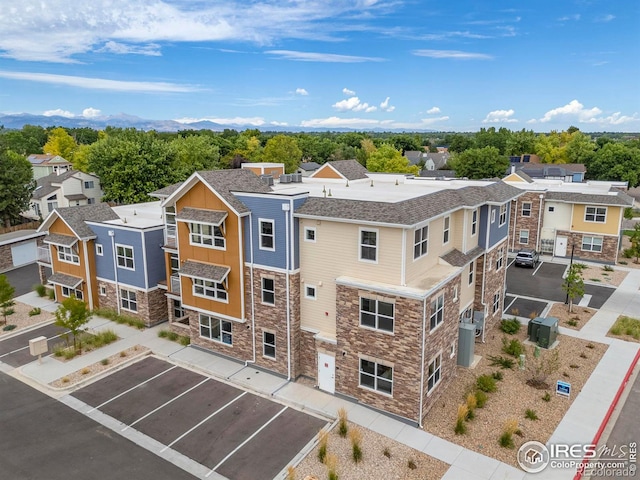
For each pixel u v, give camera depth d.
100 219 31.08
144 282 28.64
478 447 17.17
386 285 19.00
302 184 29.19
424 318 17.86
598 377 22.08
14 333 28.58
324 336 21.19
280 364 22.69
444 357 20.59
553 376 22.19
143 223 30.00
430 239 21.34
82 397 21.25
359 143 149.75
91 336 26.97
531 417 18.75
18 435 18.44
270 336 22.98
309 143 131.75
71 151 113.12
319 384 21.66
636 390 21.25
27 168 57.22
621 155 87.38
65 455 17.20
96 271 31.53
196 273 23.77
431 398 19.55
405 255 18.80
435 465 16.22
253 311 23.05
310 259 21.39
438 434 18.02
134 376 23.14
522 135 119.31
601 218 42.34
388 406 19.28
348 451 17.06
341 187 27.17
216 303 24.14
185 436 18.25
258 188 23.97
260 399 20.94
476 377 22.28
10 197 53.06
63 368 23.88
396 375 18.83
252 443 17.77
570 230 44.06
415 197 21.27
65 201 65.50
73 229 30.38
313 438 18.02
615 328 27.39
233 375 22.95
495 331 27.94
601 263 42.84
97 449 17.53
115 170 55.12
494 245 26.91
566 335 27.02
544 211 45.09
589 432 17.94
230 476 16.02
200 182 23.16
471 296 25.80
